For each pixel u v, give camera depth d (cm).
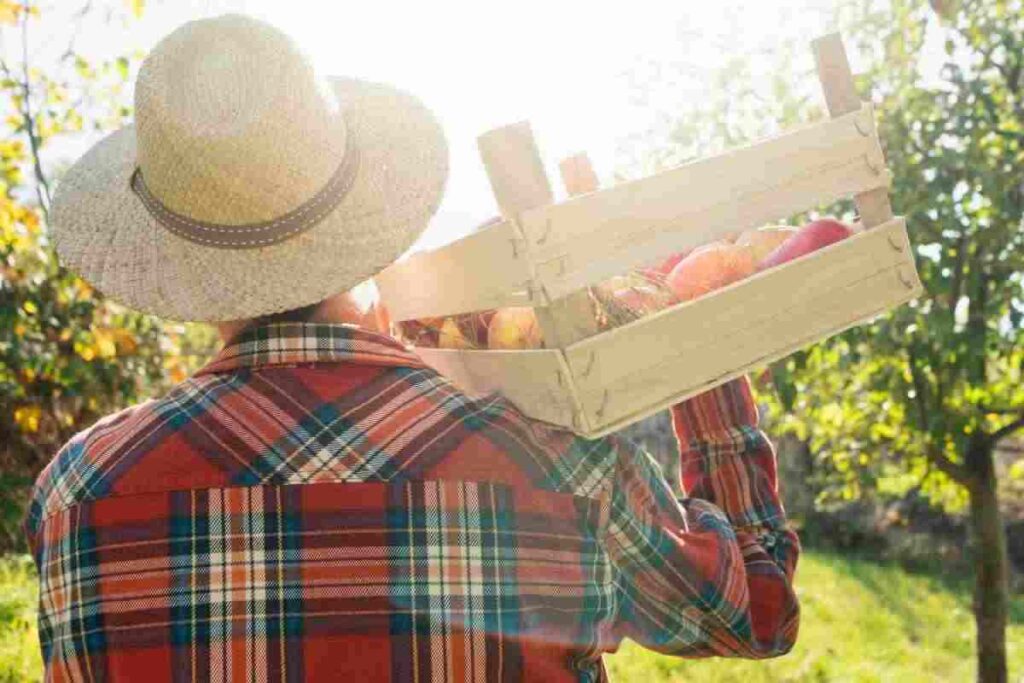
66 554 127
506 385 142
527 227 131
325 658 120
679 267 163
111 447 129
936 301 497
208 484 124
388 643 120
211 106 125
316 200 127
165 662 121
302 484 123
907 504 1381
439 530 122
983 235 493
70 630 126
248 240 127
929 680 808
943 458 567
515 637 123
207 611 121
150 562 123
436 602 121
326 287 127
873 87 529
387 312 170
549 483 128
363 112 139
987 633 571
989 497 570
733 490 152
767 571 146
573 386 130
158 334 988
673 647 144
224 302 127
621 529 133
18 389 882
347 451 124
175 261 132
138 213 139
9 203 594
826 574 1193
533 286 132
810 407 615
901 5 517
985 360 512
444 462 124
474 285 142
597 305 146
